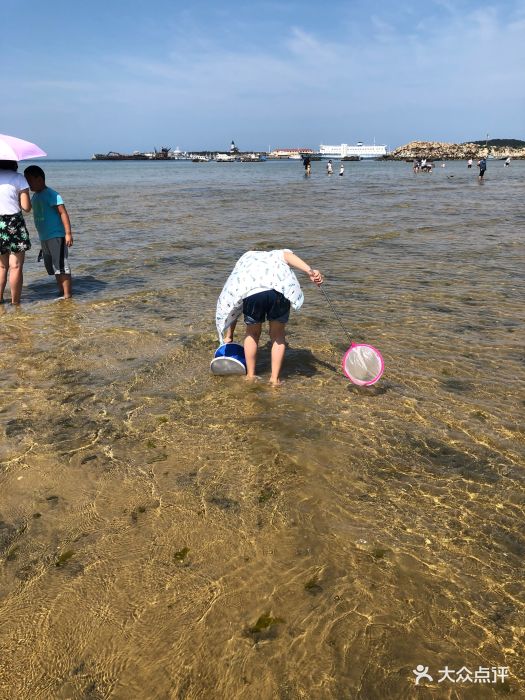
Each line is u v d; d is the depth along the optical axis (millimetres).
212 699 2162
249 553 2885
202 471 3617
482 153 155000
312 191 30406
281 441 3959
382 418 4305
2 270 7543
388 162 158625
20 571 2811
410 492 3385
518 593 2619
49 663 2324
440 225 15039
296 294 4574
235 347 5160
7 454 3854
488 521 3123
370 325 6562
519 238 12648
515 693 2148
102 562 2854
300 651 2332
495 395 4703
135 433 4121
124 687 2217
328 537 2990
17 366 5414
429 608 2533
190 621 2492
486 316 6840
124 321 6840
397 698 2135
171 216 17562
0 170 7258
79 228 14773
